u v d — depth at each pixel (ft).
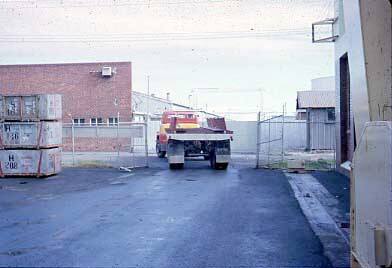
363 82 15.64
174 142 81.87
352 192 16.80
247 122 138.31
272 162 91.56
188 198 49.73
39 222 37.78
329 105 124.98
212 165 82.94
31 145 70.54
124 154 127.75
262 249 29.25
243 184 61.11
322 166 83.46
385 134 12.61
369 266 13.99
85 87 147.84
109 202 47.60
